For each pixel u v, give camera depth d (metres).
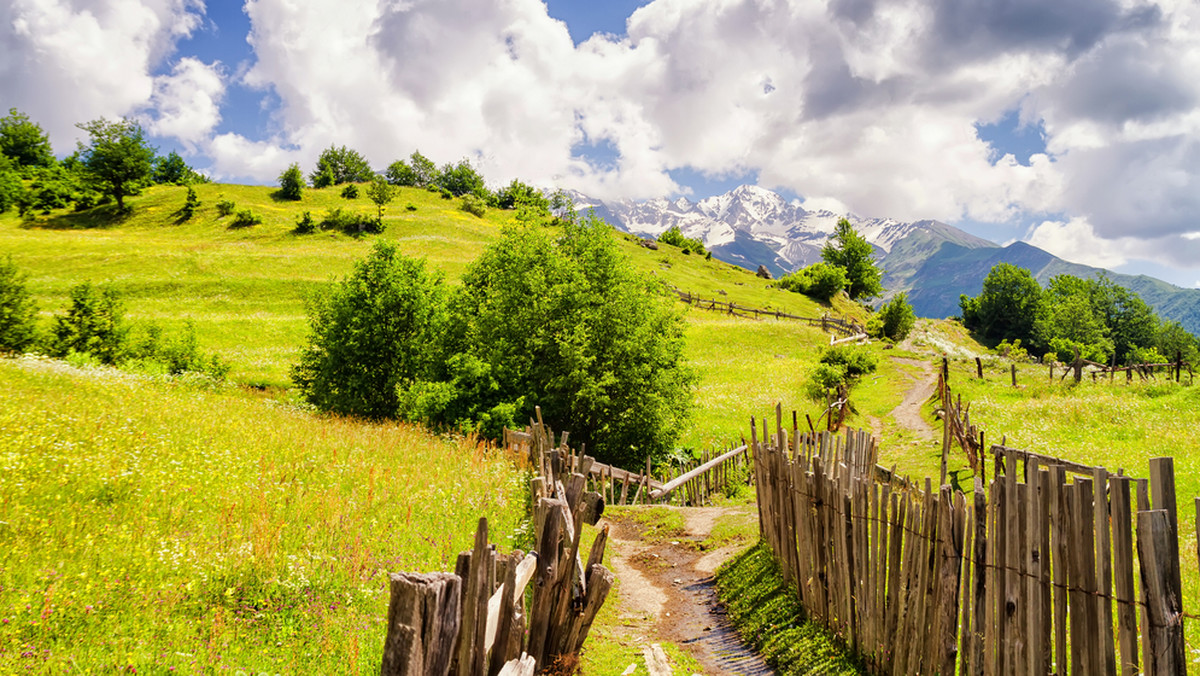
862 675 6.56
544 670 5.70
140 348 30.45
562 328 24.72
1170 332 127.31
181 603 6.38
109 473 9.62
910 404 31.50
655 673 6.69
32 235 74.31
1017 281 121.62
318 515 9.34
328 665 5.70
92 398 15.54
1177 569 3.89
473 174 156.38
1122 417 20.83
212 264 63.31
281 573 7.29
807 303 97.50
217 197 104.12
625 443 24.70
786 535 9.13
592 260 27.39
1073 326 114.25
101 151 94.25
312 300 29.47
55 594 5.93
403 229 90.81
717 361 49.31
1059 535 4.48
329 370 26.78
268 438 14.33
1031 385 30.72
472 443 17.77
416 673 3.00
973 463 15.84
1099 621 4.19
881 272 125.94
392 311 26.61
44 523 7.53
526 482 14.34
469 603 3.87
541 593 5.43
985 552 5.20
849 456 10.56
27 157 129.75
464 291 29.75
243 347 44.09
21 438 10.46
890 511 6.41
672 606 9.87
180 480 10.13
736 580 10.31
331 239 83.44
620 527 14.94
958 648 5.45
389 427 20.03
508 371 24.47
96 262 61.91
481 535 3.95
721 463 21.61
